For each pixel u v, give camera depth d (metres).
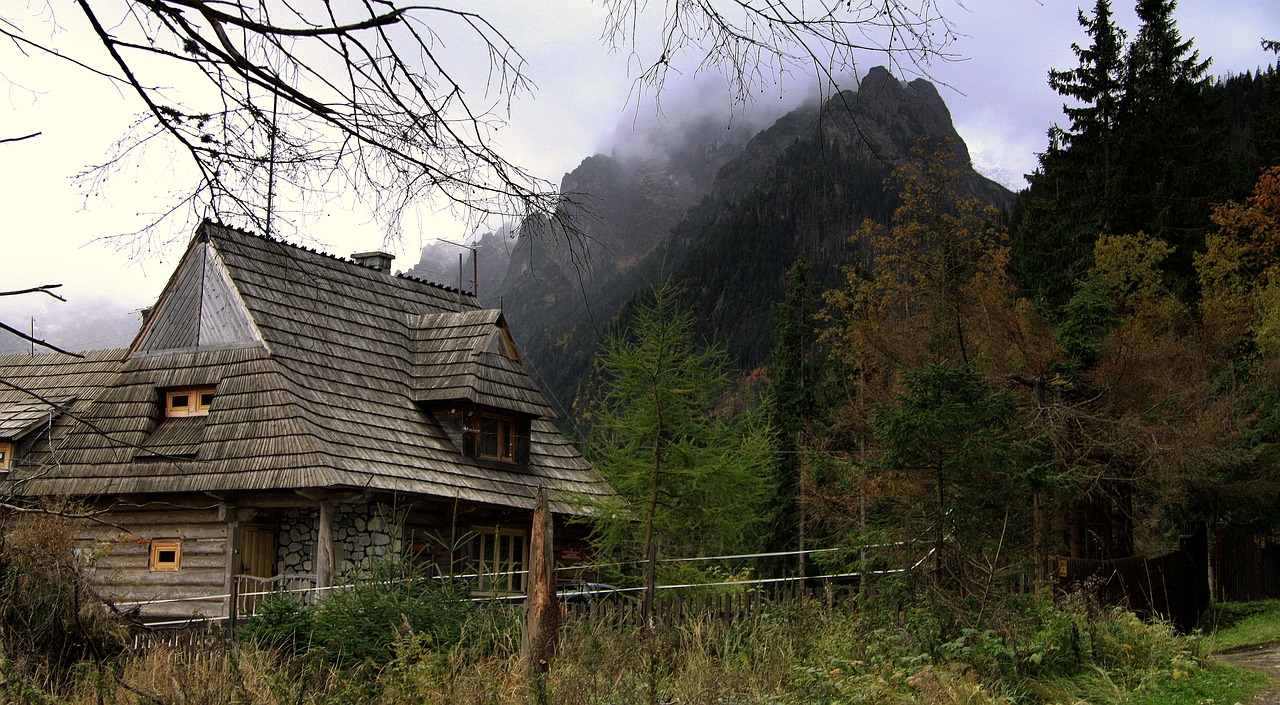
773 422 28.77
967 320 25.06
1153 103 40.53
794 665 10.41
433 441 22.02
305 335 21.80
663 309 15.62
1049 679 10.57
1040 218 41.09
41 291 4.38
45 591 12.15
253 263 22.14
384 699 10.36
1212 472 23.25
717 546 18.14
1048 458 16.11
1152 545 28.70
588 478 24.69
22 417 21.53
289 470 18.81
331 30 4.16
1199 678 10.91
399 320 24.59
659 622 11.95
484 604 14.16
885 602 12.09
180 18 4.08
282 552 19.89
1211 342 27.62
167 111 4.34
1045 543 13.63
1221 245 32.09
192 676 9.91
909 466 12.61
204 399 21.16
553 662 10.58
